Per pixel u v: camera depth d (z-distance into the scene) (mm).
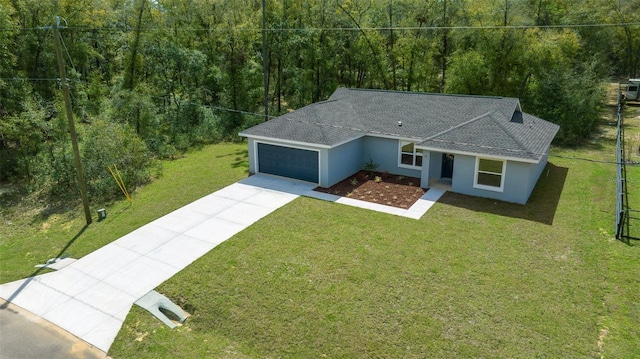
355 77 33344
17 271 12078
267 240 12922
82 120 21828
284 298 10055
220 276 11062
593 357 8086
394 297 9969
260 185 18094
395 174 19141
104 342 9141
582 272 10898
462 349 8352
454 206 15320
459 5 30766
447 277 10719
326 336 8844
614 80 40688
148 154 21719
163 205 16203
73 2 24016
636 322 9008
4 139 22625
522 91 27359
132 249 12812
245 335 9062
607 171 19219
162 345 8945
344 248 12289
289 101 34875
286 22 29250
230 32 28984
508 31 25812
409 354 8297
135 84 25641
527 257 11656
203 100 30016
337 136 17875
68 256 12750
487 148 15531
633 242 12414
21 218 16359
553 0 34938
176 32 28250
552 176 18688
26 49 23203
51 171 18406
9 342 9219
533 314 9297
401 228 13547
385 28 28797
